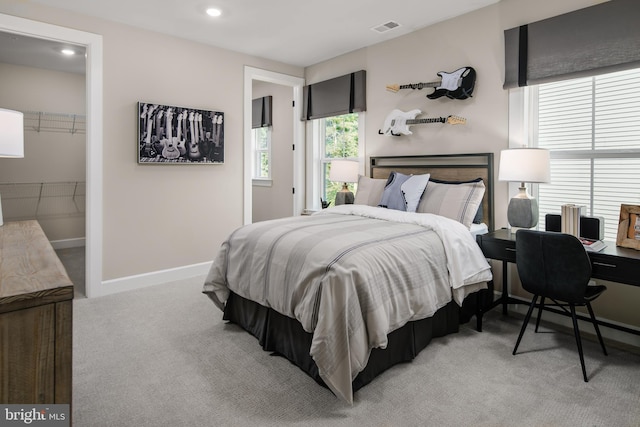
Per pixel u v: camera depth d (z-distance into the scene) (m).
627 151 2.56
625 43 2.43
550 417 1.73
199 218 4.13
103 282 3.52
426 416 1.75
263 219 5.79
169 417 1.74
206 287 2.73
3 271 1.14
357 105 4.26
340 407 1.82
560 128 2.88
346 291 1.83
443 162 3.55
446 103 3.51
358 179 4.11
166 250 3.91
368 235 2.31
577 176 2.80
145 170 3.73
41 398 0.99
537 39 2.84
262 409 1.81
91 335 2.62
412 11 3.29
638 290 2.48
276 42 4.05
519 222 2.74
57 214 5.55
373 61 4.15
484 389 1.96
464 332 2.69
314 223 2.72
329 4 3.17
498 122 3.15
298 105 5.01
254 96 5.88
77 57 4.73
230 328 2.75
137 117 3.62
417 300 2.18
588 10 2.58
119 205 3.59
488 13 3.18
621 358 2.30
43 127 5.37
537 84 2.89
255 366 2.21
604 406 1.82
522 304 3.04
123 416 1.75
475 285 2.62
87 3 3.12
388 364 2.15
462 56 3.37
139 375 2.10
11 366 0.95
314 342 1.80
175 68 3.87
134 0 3.07
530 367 2.19
